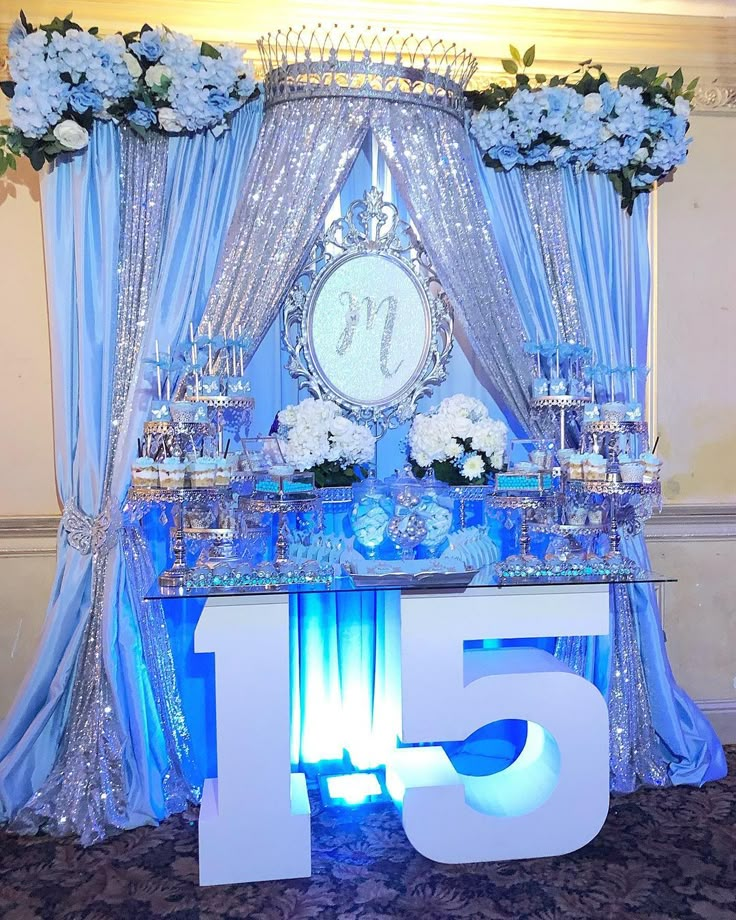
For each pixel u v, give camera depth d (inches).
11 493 125.6
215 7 125.0
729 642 142.5
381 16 128.8
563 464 115.3
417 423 123.6
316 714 126.7
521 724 130.6
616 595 127.0
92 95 111.0
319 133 118.0
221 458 106.1
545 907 92.7
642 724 127.2
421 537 112.3
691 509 139.6
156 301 117.6
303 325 127.8
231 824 98.3
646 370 125.0
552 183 128.6
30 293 125.3
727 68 139.9
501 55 132.5
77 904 94.1
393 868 101.7
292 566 106.4
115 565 115.4
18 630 126.4
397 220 130.4
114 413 117.6
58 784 114.4
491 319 124.6
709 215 140.6
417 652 102.7
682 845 106.7
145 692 117.0
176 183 119.1
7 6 120.7
